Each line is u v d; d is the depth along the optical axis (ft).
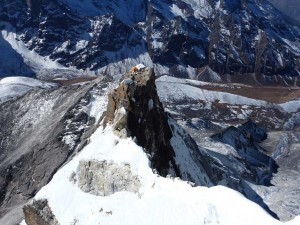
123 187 151.53
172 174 183.11
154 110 186.29
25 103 306.76
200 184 203.10
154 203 137.90
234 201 123.65
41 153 252.01
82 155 173.88
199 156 228.84
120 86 179.93
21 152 263.29
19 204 237.25
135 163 153.28
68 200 165.07
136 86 180.24
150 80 185.78
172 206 132.77
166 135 195.83
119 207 145.59
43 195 172.65
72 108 267.80
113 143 167.53
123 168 154.30
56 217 162.61
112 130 172.35
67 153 245.65
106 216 146.51
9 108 308.19
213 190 129.49
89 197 159.63
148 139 176.86
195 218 125.29
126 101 176.14
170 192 137.39
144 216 136.67
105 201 151.43
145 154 155.22
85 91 279.90
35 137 271.49
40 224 168.25
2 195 247.91
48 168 242.99
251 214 118.42
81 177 165.68
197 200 129.29
